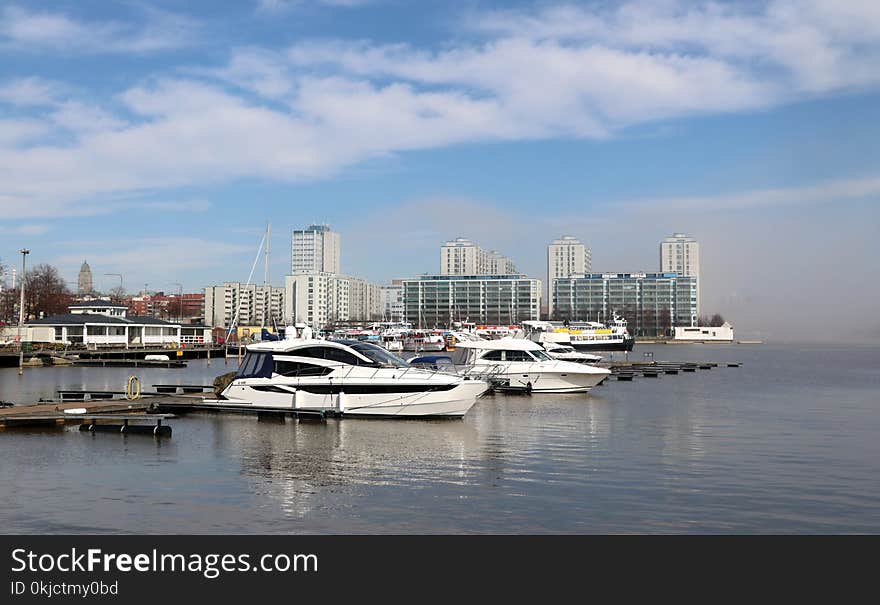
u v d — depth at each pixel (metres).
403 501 22.59
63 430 35.81
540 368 57.88
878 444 33.84
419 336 174.00
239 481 25.08
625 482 25.16
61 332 125.44
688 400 56.03
